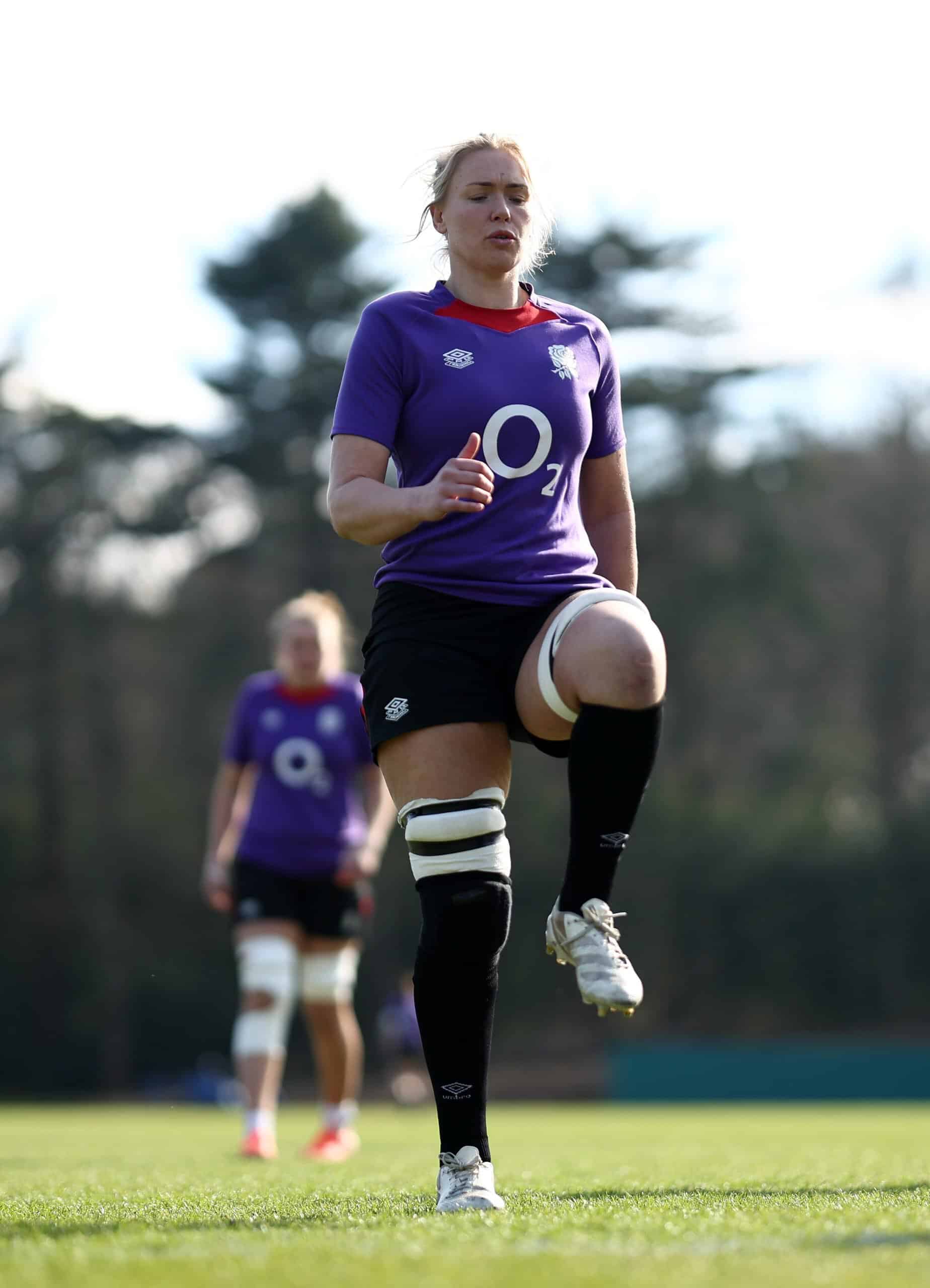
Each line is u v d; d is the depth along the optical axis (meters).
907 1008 146.50
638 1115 69.50
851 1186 15.36
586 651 12.41
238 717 28.34
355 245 159.25
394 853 151.75
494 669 13.17
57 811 154.00
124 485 154.88
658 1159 22.73
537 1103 130.50
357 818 28.22
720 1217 11.28
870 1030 146.12
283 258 156.25
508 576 13.32
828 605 166.75
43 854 152.75
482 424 13.67
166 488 155.25
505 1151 27.17
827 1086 108.25
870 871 147.88
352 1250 9.45
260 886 27.52
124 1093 145.62
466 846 12.71
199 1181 17.48
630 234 153.88
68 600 155.88
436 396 13.70
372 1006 149.12
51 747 155.38
